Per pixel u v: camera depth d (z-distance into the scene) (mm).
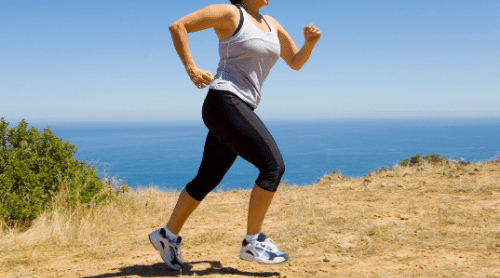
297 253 2936
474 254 2621
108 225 4469
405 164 9086
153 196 6410
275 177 2295
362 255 2764
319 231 3594
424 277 2195
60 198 4562
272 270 2549
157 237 2594
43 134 4836
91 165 5348
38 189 4410
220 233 3746
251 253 2369
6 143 4695
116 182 5680
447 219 3697
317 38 2619
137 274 2541
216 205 5785
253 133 2242
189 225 4344
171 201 6078
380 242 3088
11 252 3240
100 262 2912
